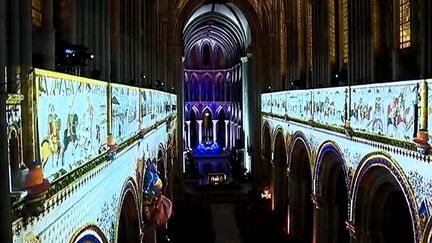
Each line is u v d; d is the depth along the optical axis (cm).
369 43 1636
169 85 3794
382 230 1512
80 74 1073
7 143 521
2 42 569
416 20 1334
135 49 1872
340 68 2034
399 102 1211
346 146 1672
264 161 3891
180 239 2942
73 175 759
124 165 1240
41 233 607
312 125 2162
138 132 1484
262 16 4075
